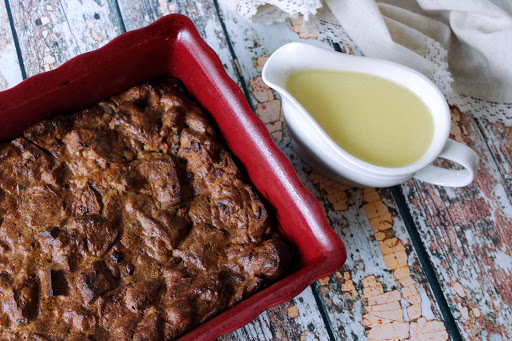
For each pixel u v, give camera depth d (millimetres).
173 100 637
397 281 664
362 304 655
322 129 595
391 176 597
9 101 594
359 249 671
